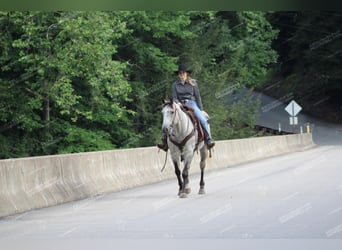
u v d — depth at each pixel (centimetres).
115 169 2036
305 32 7594
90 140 3506
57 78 3247
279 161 3147
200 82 4544
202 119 1780
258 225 1206
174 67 4125
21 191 1573
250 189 1862
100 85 3397
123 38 3975
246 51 5381
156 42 4253
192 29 4478
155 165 2316
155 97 4194
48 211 1545
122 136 3853
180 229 1190
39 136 3450
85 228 1237
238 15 5197
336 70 7525
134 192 1927
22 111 3278
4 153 3341
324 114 7338
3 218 1456
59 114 3569
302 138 4488
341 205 1448
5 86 3244
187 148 1727
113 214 1433
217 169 2833
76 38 3155
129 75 4134
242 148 3272
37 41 3142
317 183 1956
